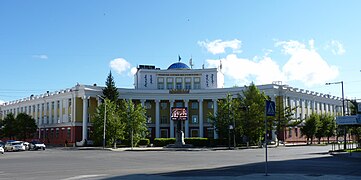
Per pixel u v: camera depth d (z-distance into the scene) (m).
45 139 86.44
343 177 17.12
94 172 20.22
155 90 83.94
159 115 84.50
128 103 67.06
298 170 21.02
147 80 89.88
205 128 84.38
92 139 71.62
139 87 89.75
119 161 29.91
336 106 102.12
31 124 85.56
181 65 97.38
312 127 77.19
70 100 80.38
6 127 84.88
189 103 85.75
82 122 78.75
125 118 65.88
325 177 17.09
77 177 17.52
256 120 65.19
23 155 41.16
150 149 56.56
